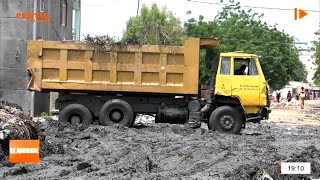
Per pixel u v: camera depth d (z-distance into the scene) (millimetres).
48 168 10156
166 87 17656
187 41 17531
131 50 17656
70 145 13344
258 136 16453
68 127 16688
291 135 17719
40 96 24922
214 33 52625
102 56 17734
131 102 18219
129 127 17750
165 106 18109
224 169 9945
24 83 23984
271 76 17109
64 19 29141
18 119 11867
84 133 15531
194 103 17438
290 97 59344
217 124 16859
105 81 17781
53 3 26766
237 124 16828
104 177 9273
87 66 17719
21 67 24016
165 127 18016
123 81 17781
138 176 9367
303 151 12227
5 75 24031
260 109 17031
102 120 17781
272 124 23750
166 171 9945
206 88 18094
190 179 9078
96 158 11367
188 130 16781
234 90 16922
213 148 12734
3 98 24000
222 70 17031
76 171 9969
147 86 17703
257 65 16969
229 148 12969
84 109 17828
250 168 9852
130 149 12711
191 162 10953
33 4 24000
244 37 55938
